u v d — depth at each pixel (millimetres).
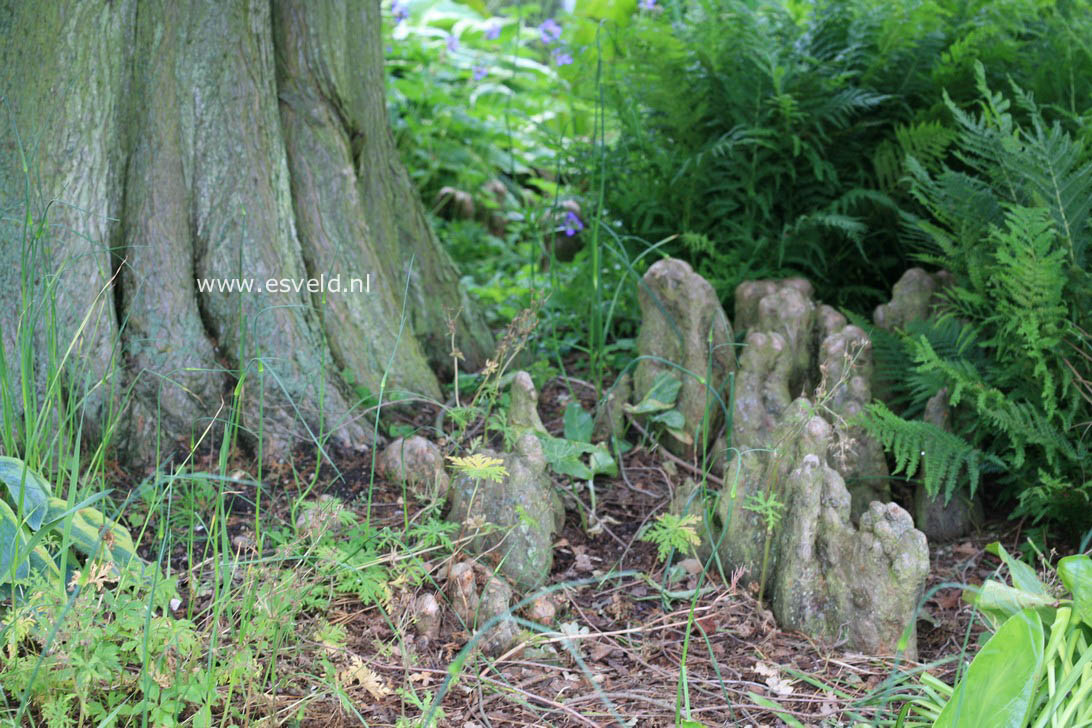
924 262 4734
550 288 5383
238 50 4105
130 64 3949
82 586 2615
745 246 4844
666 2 5801
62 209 3773
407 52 8328
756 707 2928
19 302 3709
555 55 6188
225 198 4086
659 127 5102
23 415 3633
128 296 3938
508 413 4062
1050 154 3607
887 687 2746
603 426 4379
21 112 3738
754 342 4039
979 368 3936
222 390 4012
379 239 4719
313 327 4211
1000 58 4512
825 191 4766
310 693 2916
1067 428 3539
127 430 3852
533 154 8328
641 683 3047
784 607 3297
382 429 4234
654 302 4301
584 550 3730
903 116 4742
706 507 3633
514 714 2883
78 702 2707
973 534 3848
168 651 2713
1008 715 2496
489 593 3203
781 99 4438
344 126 4496
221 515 2996
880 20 4684
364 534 3414
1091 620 2711
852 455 3607
